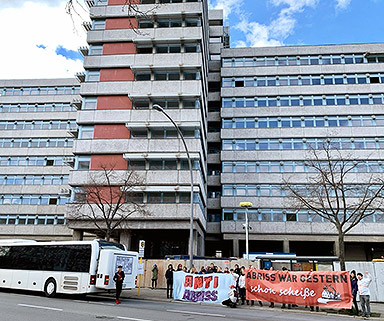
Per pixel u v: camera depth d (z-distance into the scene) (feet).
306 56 145.59
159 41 115.85
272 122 138.82
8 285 58.39
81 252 52.65
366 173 126.31
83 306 42.37
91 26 121.80
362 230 121.08
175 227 100.89
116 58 116.57
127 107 112.98
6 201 160.04
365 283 44.39
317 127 135.23
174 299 56.80
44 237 152.35
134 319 32.99
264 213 128.36
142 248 62.34
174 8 117.19
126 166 107.55
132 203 97.91
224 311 43.83
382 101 135.74
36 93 175.01
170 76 114.73
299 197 68.28
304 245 138.72
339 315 44.73
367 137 132.26
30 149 166.40
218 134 150.41
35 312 35.73
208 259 83.92
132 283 54.95
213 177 143.95
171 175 103.91
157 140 107.76
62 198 158.30
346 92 137.69
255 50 147.95
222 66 148.46
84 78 124.26
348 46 143.54
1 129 170.19
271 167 133.59
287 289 49.21
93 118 112.27
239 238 126.21
